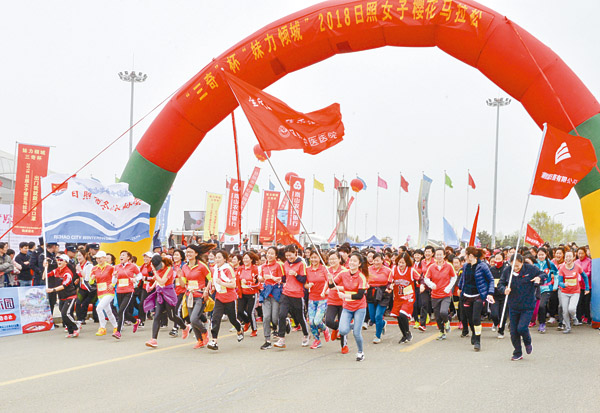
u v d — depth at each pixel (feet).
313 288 36.09
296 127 43.11
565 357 31.94
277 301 36.29
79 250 51.29
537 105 46.03
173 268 40.86
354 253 31.53
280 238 51.08
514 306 30.99
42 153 50.29
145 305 35.96
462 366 29.09
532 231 70.13
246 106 42.96
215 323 34.42
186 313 37.76
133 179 52.13
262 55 48.42
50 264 48.70
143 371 27.73
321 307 35.53
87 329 45.70
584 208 45.55
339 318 33.83
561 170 39.78
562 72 45.24
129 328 46.68
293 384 24.62
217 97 49.65
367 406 20.68
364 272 31.09
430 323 50.42
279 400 21.66
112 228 46.98
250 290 41.55
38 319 44.86
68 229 44.50
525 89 46.29
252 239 120.67
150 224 53.98
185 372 27.43
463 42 46.50
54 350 34.81
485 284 34.65
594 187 44.73
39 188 49.98
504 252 50.14
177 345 37.04
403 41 48.19
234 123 42.73
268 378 25.98
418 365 29.43
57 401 21.62
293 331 44.88
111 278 40.50
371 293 39.01
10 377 26.32
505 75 46.47
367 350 35.04
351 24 47.06
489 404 20.93
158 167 51.90
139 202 48.73
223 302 34.81
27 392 23.17
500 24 45.75
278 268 36.55
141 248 53.88
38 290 45.52
